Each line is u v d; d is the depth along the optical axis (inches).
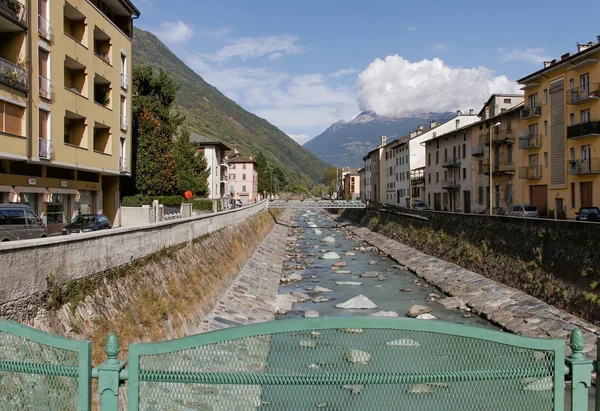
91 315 496.1
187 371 199.8
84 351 200.2
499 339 201.9
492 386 202.7
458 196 2610.7
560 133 1695.4
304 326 197.8
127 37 1567.4
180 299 762.2
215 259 1145.4
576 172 1581.0
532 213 1710.1
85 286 514.6
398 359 211.2
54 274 462.0
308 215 5757.9
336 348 222.1
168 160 2021.4
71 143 1288.1
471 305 1136.2
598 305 853.2
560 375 199.8
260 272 1496.1
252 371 204.2
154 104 2102.6
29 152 1035.9
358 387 203.6
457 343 207.2
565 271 995.9
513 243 1259.8
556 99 1713.8
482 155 2306.8
